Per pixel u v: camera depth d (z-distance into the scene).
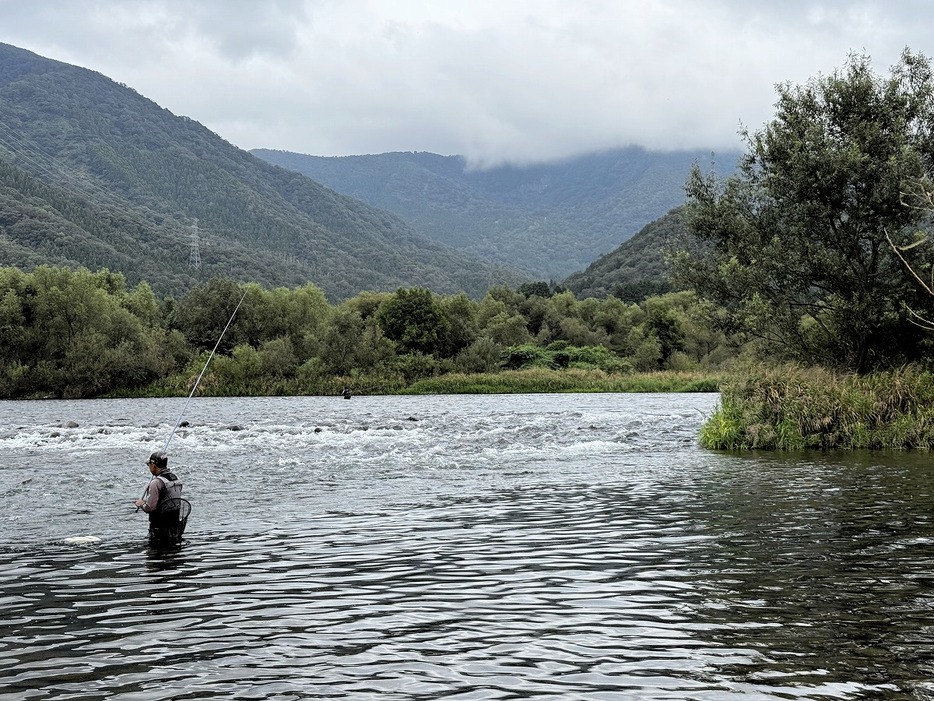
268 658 6.38
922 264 26.86
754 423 23.78
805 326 31.38
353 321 75.31
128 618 7.47
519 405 48.97
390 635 6.93
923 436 23.14
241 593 8.31
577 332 102.00
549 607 7.70
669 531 11.28
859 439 23.38
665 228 178.62
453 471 18.42
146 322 82.75
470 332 86.62
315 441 25.38
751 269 29.56
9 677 6.00
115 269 169.12
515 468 18.92
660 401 53.47
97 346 67.88
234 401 58.47
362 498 14.59
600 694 5.59
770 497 14.27
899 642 6.61
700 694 5.56
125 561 9.81
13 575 9.14
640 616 7.37
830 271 28.59
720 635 6.82
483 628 7.09
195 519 12.62
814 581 8.52
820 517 12.23
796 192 29.91
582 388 72.00
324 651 6.53
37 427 31.03
